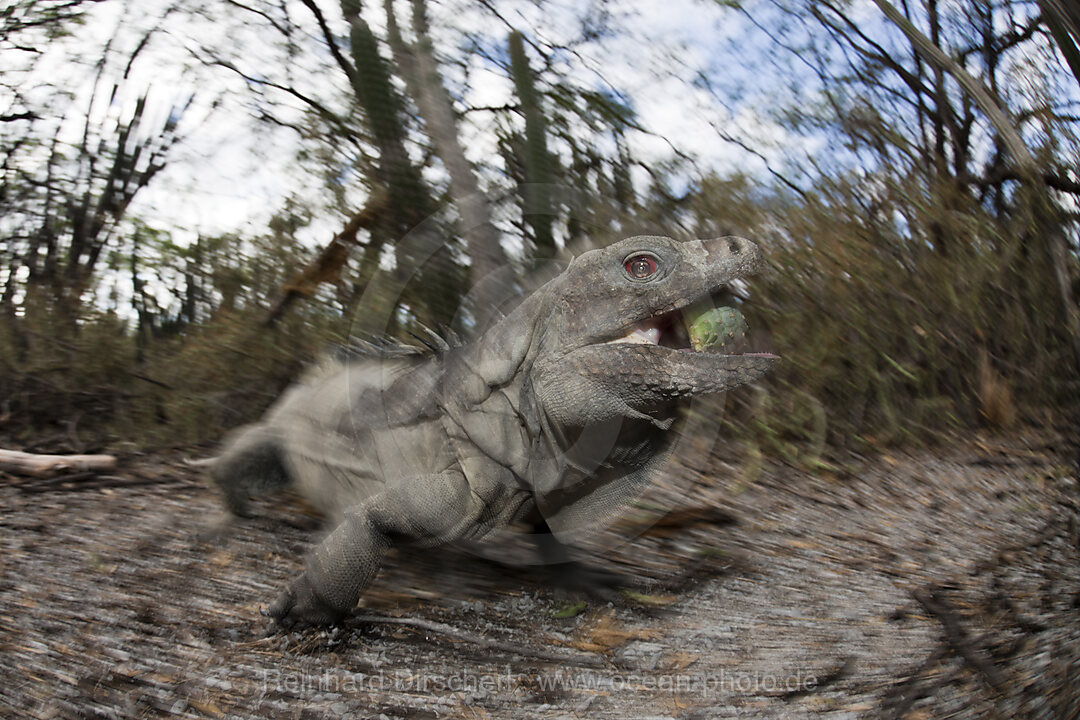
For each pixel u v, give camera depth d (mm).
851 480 605
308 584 323
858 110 820
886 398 714
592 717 269
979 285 728
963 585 382
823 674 293
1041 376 698
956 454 676
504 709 276
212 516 502
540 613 356
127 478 603
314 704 279
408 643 324
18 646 320
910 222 770
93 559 425
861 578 400
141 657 312
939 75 797
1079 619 322
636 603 367
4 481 580
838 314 723
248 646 322
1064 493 531
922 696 265
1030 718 247
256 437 458
